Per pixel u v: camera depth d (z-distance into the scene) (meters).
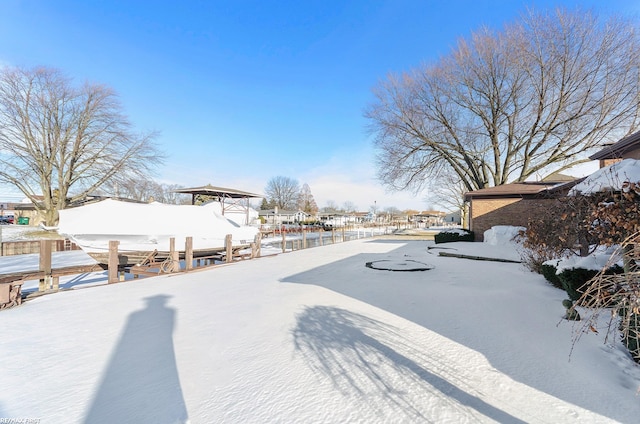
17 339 3.36
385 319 3.74
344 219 52.25
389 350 2.86
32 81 20.66
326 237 25.45
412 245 15.73
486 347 2.87
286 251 14.00
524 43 15.75
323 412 1.97
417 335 3.21
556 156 16.50
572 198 3.98
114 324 3.83
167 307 4.60
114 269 6.81
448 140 19.86
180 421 1.93
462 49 17.98
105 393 2.28
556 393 2.12
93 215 8.20
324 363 2.64
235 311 4.30
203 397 2.19
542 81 15.65
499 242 11.83
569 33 14.70
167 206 9.69
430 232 32.44
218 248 10.54
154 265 8.30
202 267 8.77
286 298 4.95
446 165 21.58
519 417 1.87
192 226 9.73
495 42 16.95
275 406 2.05
